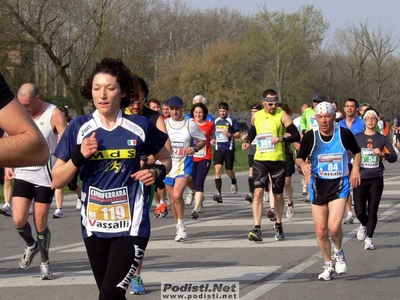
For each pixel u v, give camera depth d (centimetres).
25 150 291
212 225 1302
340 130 802
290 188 1363
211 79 6600
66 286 794
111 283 507
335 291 763
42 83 2973
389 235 1158
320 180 803
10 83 2691
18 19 2666
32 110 813
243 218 1407
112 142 529
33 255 863
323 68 6912
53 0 2797
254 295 743
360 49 6091
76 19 2981
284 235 1164
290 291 762
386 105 6372
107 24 2981
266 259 946
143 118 544
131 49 3170
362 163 1027
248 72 6675
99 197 531
